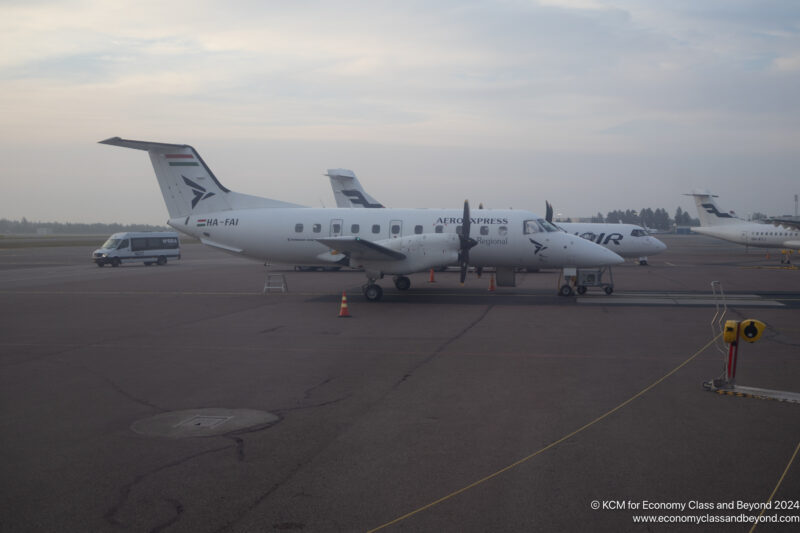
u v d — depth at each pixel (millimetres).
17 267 41219
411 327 15352
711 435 7023
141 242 42438
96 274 34500
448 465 6137
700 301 20953
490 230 22625
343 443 6820
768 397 8680
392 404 8414
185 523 4934
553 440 6879
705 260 50438
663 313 17906
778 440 6844
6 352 12297
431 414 7926
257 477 5863
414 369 10625
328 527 4852
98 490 5586
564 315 17484
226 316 17422
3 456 6469
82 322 16344
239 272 36094
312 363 11164
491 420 7648
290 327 15398
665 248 40812
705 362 11094
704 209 61812
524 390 9141
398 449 6617
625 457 6332
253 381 9812
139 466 6164
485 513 5074
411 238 20906
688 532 4750
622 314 17688
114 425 7539
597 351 12180
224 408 8289
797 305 19781
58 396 8945
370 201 43000
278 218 23547
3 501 5363
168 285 27406
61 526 4891
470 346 12773
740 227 58000
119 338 13883
